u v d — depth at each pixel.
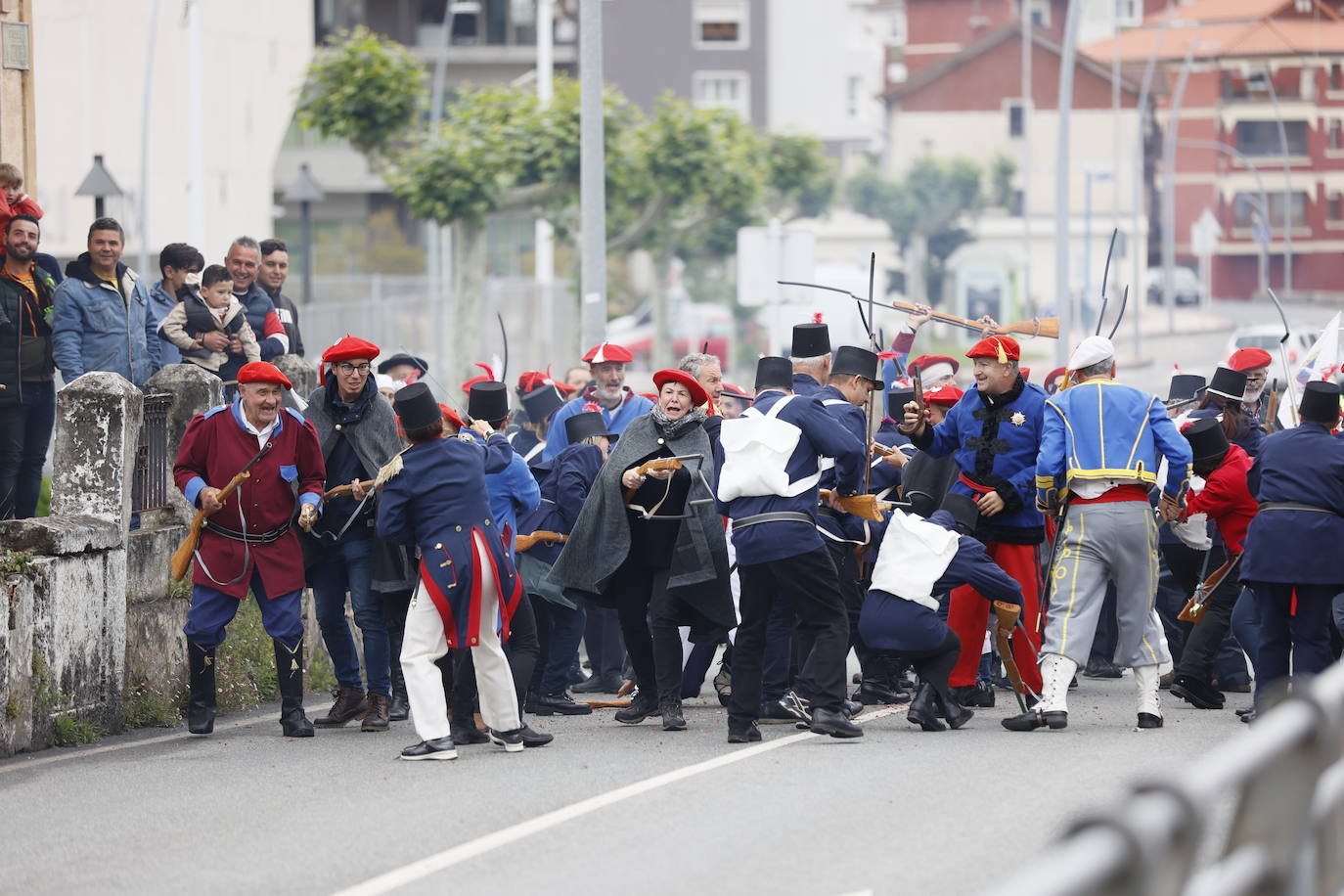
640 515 20.02
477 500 18.41
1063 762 17.47
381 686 20.91
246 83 87.31
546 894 12.65
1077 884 5.78
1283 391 30.25
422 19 140.38
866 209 147.12
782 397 19.25
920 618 19.59
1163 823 6.31
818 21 160.75
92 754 19.36
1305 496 19.08
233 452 19.94
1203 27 174.25
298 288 85.31
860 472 19.20
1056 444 19.58
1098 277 152.50
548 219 84.44
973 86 156.25
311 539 20.67
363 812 15.70
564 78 81.69
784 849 13.88
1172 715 21.16
